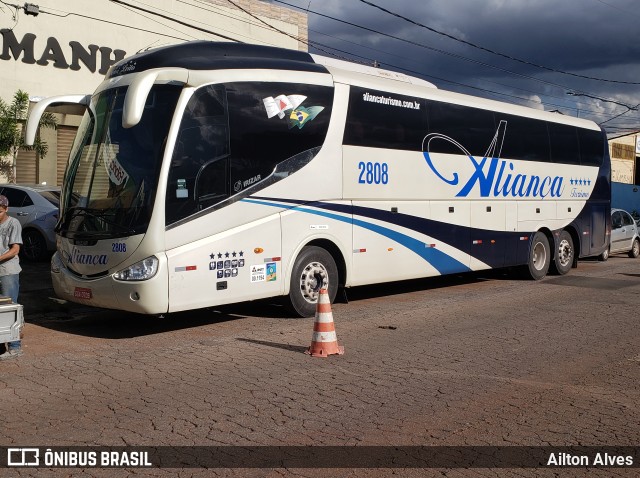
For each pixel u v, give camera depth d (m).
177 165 8.80
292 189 10.09
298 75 10.35
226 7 23.95
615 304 12.32
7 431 5.58
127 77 9.45
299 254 10.35
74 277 9.27
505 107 14.68
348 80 11.06
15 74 19.59
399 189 11.92
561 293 13.65
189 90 8.97
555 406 6.43
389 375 7.38
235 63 9.70
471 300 12.64
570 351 8.64
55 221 15.20
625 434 5.73
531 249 15.37
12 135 18.94
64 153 21.34
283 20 25.94
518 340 9.23
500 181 14.33
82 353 8.23
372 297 12.92
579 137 16.97
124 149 9.05
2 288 8.66
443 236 12.88
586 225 17.28
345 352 8.39
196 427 5.70
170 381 7.04
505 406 6.40
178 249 8.75
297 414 6.06
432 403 6.45
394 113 11.84
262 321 10.26
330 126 10.70
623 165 46.69
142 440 5.40
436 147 12.70
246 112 9.57
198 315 10.76
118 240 8.73
